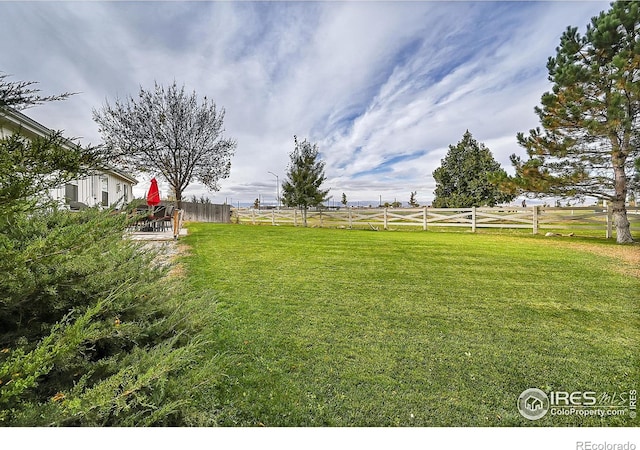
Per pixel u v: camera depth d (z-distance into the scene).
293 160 15.01
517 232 10.38
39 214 1.97
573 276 4.38
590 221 9.11
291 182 15.09
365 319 2.88
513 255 5.96
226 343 2.39
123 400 1.13
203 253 6.23
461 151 14.84
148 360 1.41
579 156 7.53
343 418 1.60
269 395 1.77
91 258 1.72
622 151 7.10
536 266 5.00
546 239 8.44
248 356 2.20
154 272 2.32
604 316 2.94
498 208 10.77
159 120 15.12
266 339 2.46
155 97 15.15
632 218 8.12
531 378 1.95
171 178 15.93
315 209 15.04
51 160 1.17
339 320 2.85
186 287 2.82
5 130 1.16
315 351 2.28
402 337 2.51
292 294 3.60
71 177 1.29
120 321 1.74
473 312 3.05
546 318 2.90
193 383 1.47
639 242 7.55
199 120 16.12
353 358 2.18
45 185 1.22
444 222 11.83
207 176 16.73
